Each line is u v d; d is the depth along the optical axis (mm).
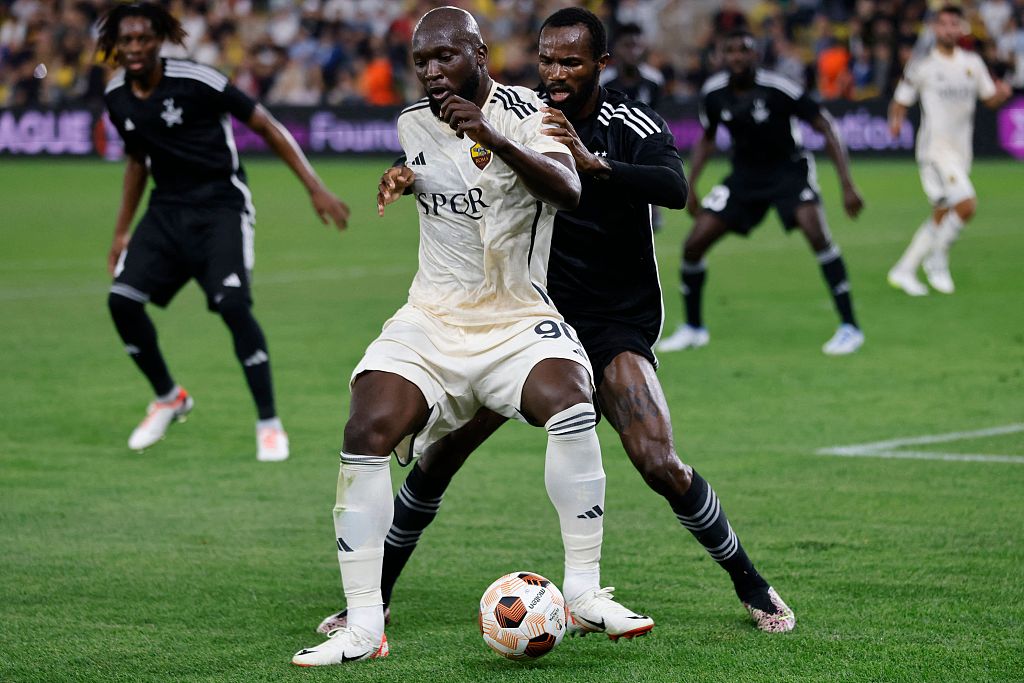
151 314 43969
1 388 32250
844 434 27000
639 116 16406
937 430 27266
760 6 109875
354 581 14945
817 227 35875
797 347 37312
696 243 36688
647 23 110938
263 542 20250
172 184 25844
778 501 22094
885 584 17688
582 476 14930
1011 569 18312
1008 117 96562
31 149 106562
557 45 16281
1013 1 102812
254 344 25562
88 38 112562
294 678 14484
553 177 14000
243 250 25797
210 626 16391
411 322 15266
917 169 94375
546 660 15047
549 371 14852
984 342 37562
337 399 31031
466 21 14547
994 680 14242
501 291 15195
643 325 16781
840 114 97500
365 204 79375
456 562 19078
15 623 16484
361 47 108812
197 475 24406
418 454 15477
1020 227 66688
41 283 50719
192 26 112250
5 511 21891
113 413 29656
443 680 14414
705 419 28516
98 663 15039
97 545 20016
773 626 15922
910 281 47469
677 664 14836
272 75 108938
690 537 20250
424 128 14953
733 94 35781
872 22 99688
